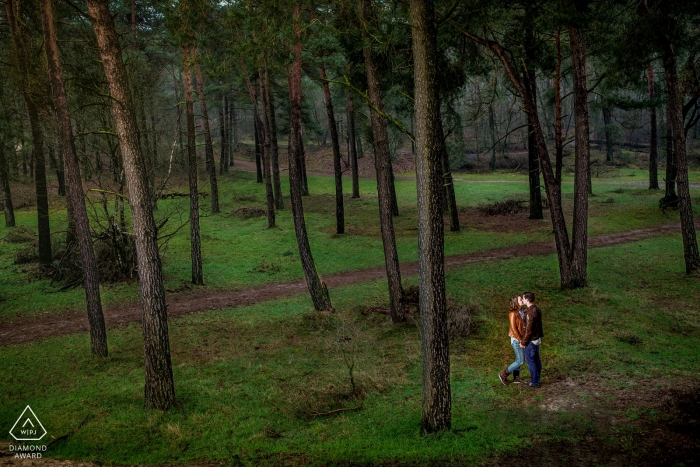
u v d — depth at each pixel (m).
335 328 14.36
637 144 64.62
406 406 9.08
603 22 15.09
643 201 32.59
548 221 29.00
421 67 7.53
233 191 44.16
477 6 12.45
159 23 27.59
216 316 16.14
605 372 9.69
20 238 27.25
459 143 26.72
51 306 17.30
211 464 7.44
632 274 17.31
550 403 8.47
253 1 11.28
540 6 13.70
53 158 22.22
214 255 24.77
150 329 9.60
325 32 12.87
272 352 12.75
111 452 7.94
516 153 62.56
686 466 6.04
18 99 19.31
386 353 12.11
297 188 15.87
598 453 6.68
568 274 15.86
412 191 42.62
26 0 15.56
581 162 15.52
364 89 17.78
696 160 52.97
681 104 17.28
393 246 14.20
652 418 7.47
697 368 9.40
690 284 15.41
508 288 16.59
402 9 10.60
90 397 10.24
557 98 16.55
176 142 19.08
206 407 9.66
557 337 11.97
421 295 7.77
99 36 9.50
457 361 11.09
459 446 7.21
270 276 21.33
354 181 40.38
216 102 42.50
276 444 8.05
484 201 37.38
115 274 20.52
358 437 7.98
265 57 12.01
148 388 9.68
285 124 41.28
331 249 25.27
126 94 9.67
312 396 9.92
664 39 14.49
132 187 9.57
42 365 12.17
